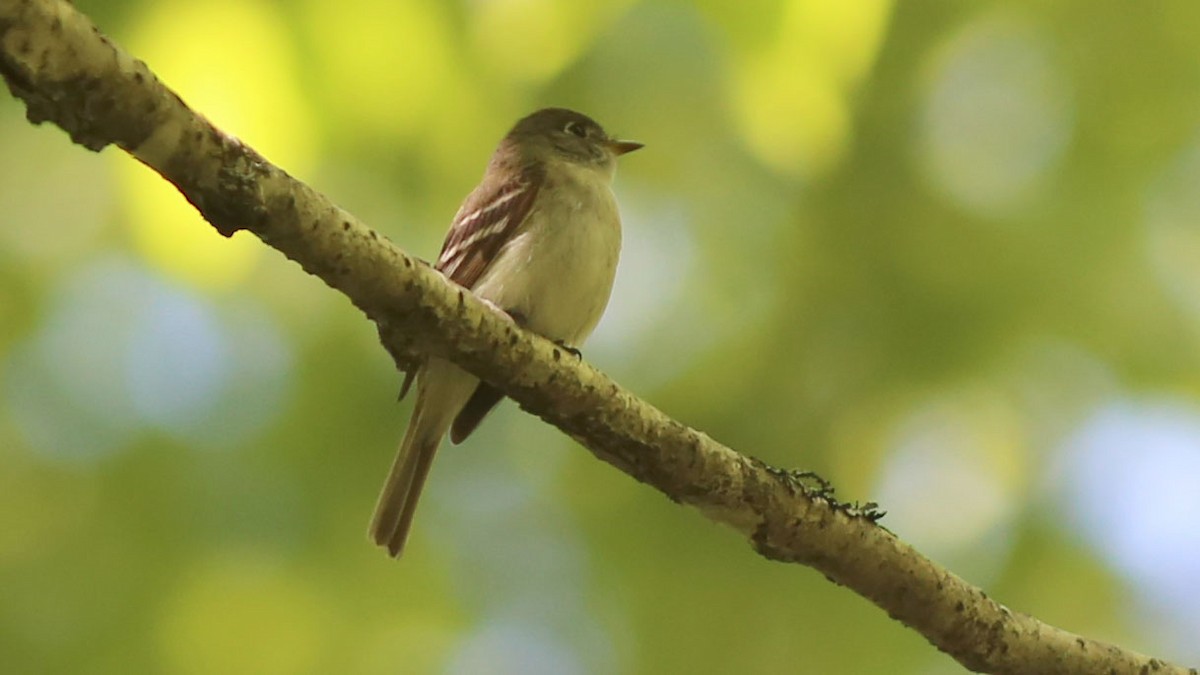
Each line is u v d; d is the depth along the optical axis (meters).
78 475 11.53
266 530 11.56
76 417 11.66
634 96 11.25
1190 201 11.14
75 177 11.55
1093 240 11.02
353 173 10.67
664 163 11.56
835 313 11.06
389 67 10.07
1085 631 11.18
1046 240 10.98
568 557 11.91
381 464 11.69
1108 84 11.03
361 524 11.64
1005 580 11.08
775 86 10.14
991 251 10.92
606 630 11.56
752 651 10.97
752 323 11.30
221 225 6.39
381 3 9.85
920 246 10.91
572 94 11.27
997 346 10.99
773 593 11.06
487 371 7.34
